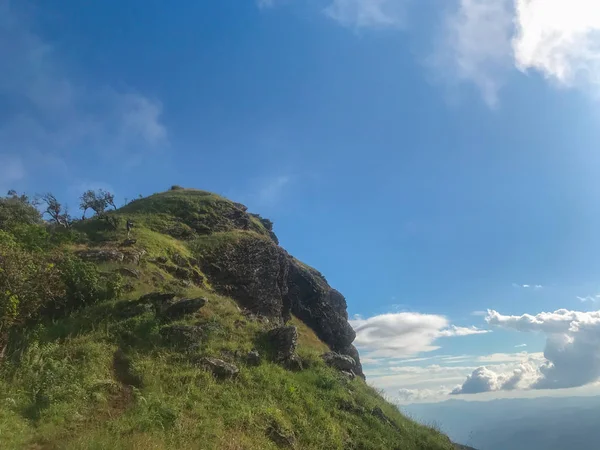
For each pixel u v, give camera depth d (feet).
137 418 40.78
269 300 115.03
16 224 87.71
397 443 56.08
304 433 49.01
